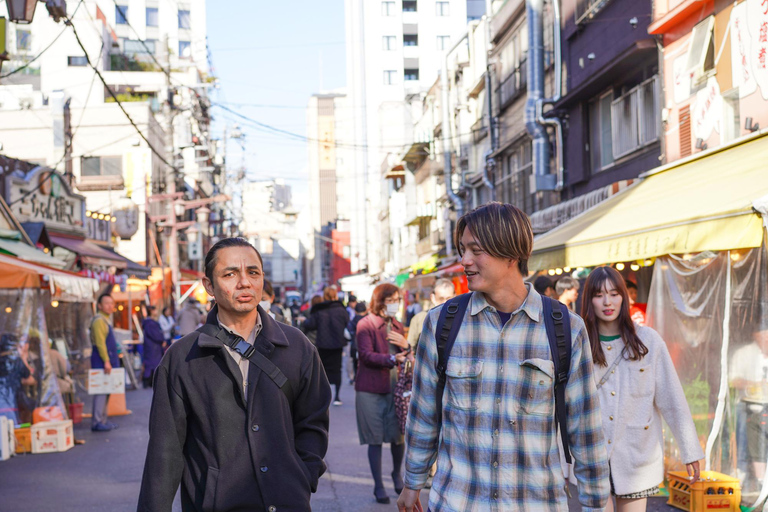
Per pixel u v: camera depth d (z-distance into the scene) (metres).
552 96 18.14
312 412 2.89
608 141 15.27
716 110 10.30
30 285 10.10
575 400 2.55
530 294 2.59
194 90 43.72
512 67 22.36
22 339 9.91
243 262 2.78
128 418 11.93
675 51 11.62
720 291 6.36
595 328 4.15
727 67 10.02
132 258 32.50
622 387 4.10
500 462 2.46
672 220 6.62
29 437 8.98
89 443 9.59
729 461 6.07
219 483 2.63
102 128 33.91
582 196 15.29
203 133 51.25
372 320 6.52
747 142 8.73
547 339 2.52
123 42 58.66
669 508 5.78
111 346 11.00
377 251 61.44
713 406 6.38
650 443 4.09
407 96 49.00
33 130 34.16
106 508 6.22
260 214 126.62
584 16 15.71
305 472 2.74
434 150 33.66
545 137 18.08
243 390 2.72
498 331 2.55
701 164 9.12
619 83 14.63
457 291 18.48
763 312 5.84
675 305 7.06
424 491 6.62
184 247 46.22
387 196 55.53
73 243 19.88
